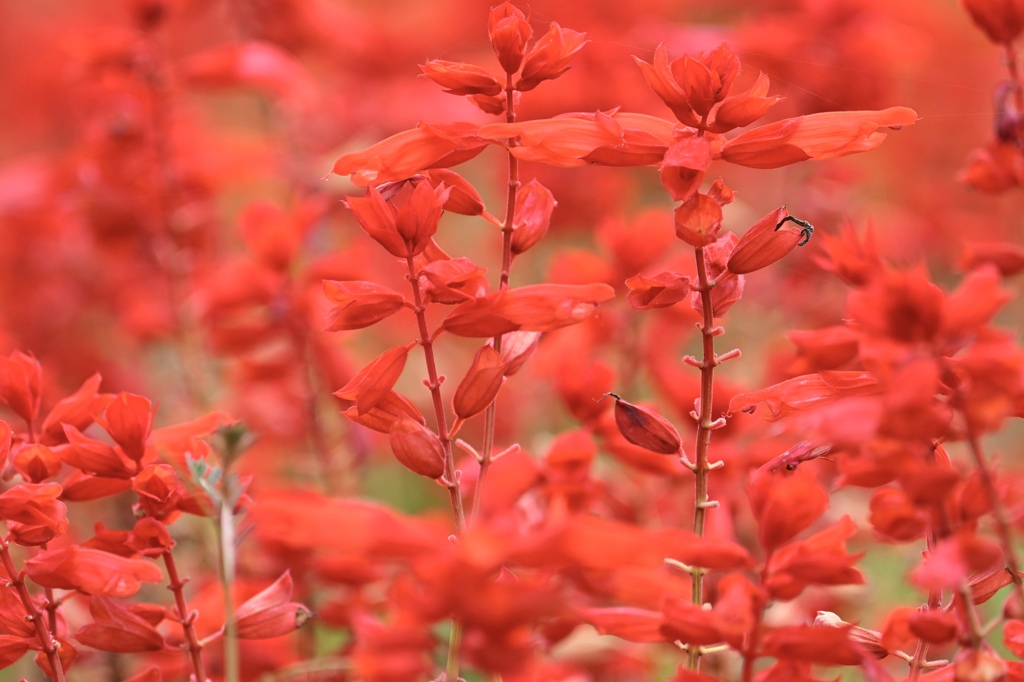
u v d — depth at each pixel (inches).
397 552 31.0
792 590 31.7
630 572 32.0
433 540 30.9
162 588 41.9
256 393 47.0
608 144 32.5
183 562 43.8
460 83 33.1
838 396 32.8
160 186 56.1
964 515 31.8
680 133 32.6
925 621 31.9
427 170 33.5
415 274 32.9
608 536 30.7
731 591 31.7
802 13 61.2
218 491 33.9
